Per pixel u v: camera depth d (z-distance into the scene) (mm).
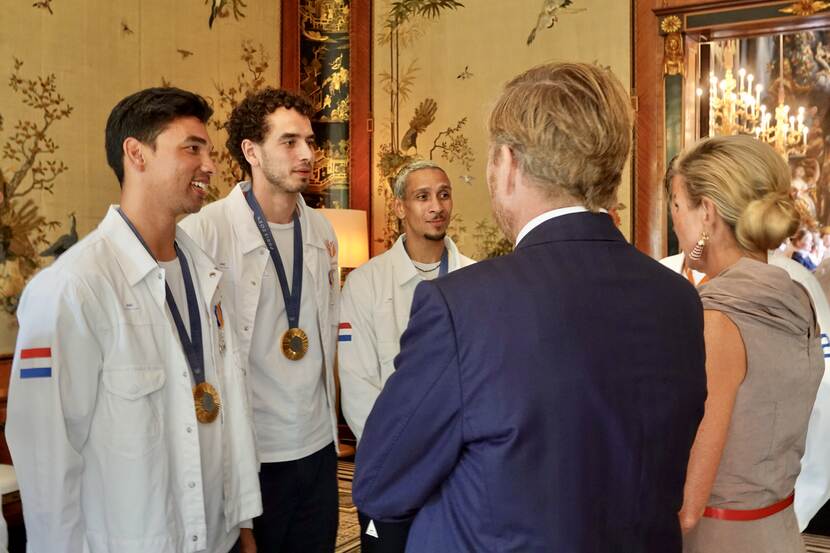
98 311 1999
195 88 6156
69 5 5270
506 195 1315
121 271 2088
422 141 6652
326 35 6902
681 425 1267
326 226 3150
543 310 1195
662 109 5789
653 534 1241
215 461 2254
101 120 5480
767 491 1641
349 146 6891
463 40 6508
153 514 2021
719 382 1587
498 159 1316
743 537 1631
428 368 1203
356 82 6859
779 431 1628
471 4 6477
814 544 4672
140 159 2152
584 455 1178
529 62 6266
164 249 2248
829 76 7613
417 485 1235
